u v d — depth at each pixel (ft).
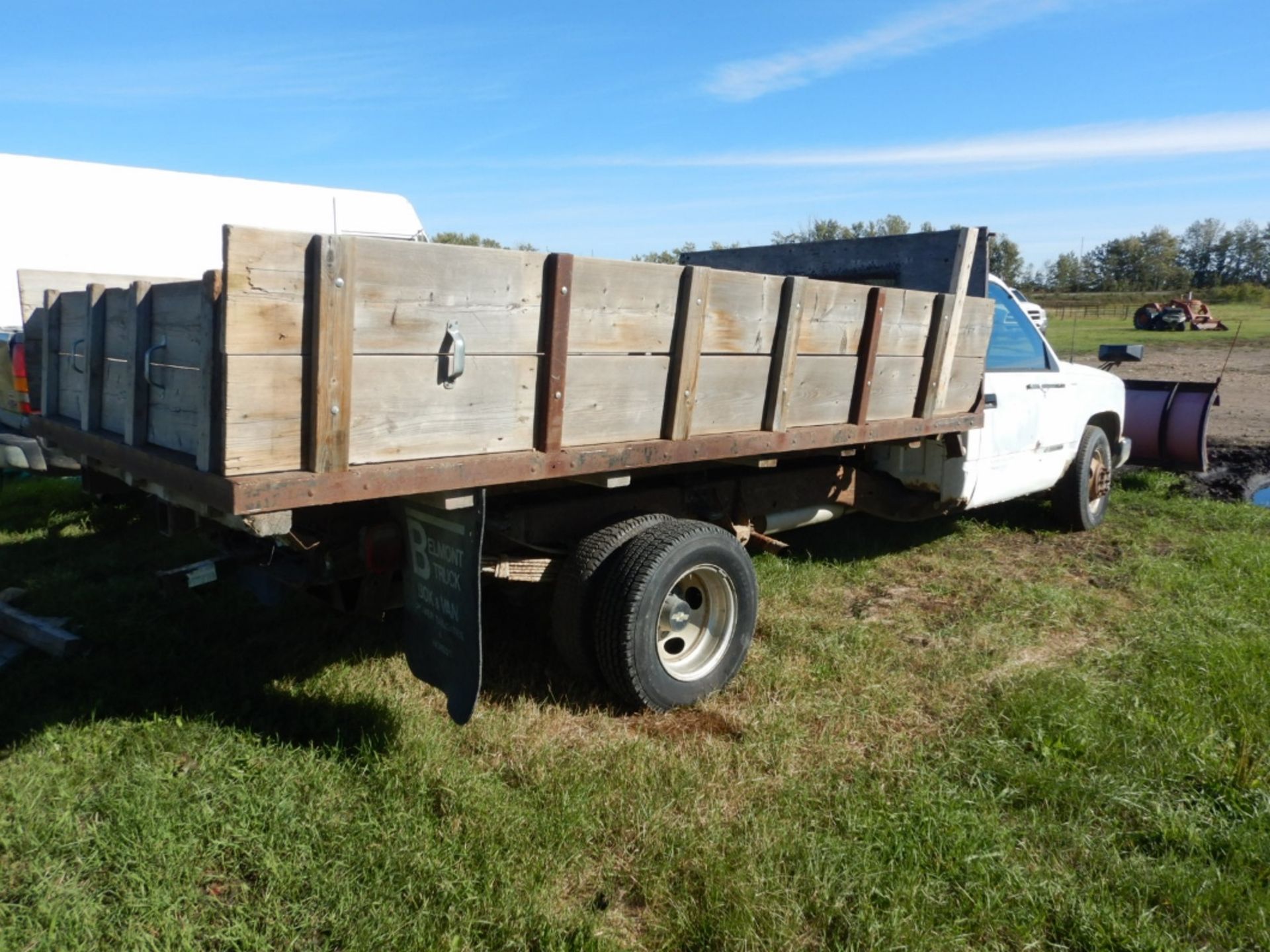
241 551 12.59
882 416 15.23
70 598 16.11
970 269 18.06
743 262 22.25
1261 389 59.77
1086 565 20.67
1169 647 15.01
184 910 8.36
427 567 10.82
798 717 12.61
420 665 11.09
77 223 31.78
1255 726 12.25
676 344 11.51
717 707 12.82
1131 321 136.26
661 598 12.08
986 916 8.63
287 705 12.20
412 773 10.48
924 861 9.37
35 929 7.99
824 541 21.66
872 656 14.67
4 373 21.71
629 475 12.23
